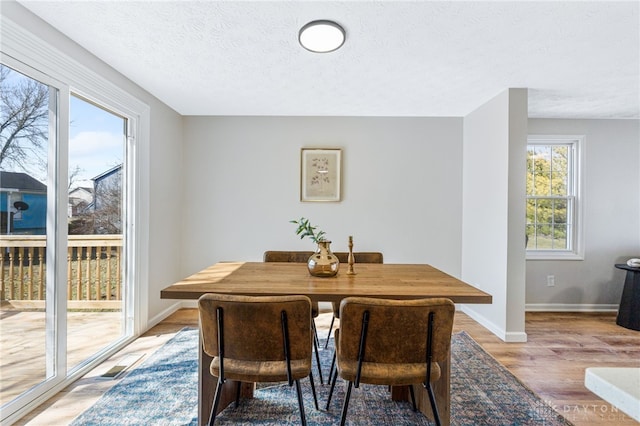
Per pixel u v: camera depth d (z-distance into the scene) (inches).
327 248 76.9
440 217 147.5
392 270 84.4
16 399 67.2
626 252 148.7
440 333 50.8
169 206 134.9
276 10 68.7
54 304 76.7
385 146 147.4
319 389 80.2
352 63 93.7
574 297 148.5
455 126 147.3
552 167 151.7
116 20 72.6
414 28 74.9
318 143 147.5
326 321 130.3
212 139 146.7
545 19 70.8
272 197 147.5
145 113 115.0
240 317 50.4
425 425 66.6
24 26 67.9
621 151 148.9
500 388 81.5
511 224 111.7
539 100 124.1
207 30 76.7
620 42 80.4
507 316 112.0
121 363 91.8
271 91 116.4
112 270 102.6
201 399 62.9
